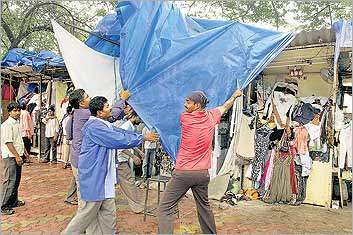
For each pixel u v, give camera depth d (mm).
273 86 7121
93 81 6371
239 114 6449
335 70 5770
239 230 5211
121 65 5117
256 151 7012
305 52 6414
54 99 10906
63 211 6012
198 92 4469
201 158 4410
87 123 4250
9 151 5875
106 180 4281
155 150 7723
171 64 5125
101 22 6129
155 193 7156
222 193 6656
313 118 6699
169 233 4441
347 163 6551
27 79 11875
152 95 5031
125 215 5824
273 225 5441
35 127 11188
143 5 5258
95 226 4441
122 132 4246
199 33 5371
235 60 5270
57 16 15398
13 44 14414
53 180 8414
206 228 4590
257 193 6902
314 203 6559
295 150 6707
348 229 5301
